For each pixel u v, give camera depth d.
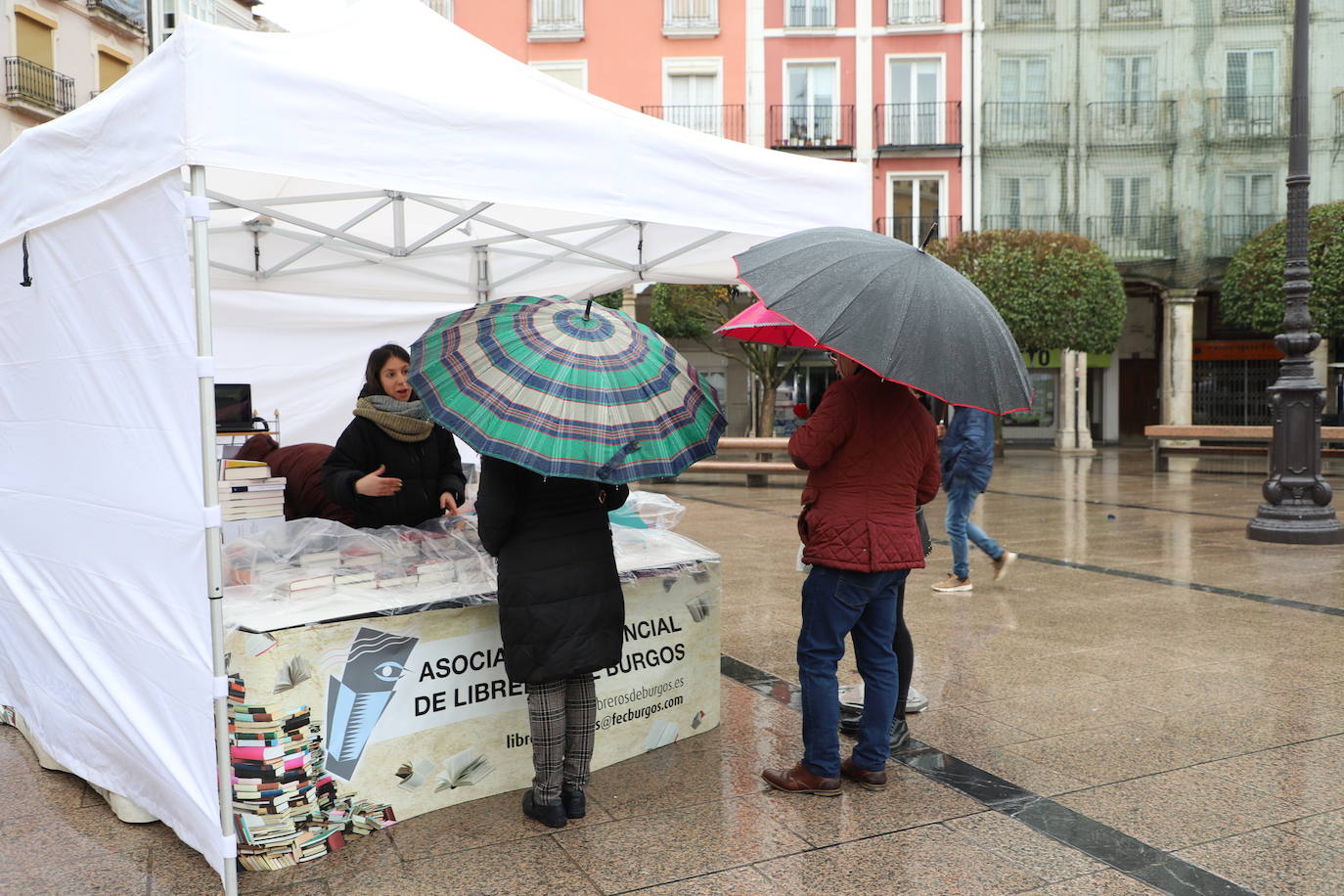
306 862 2.95
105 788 3.36
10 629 4.06
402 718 3.20
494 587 3.37
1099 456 23.28
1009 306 21.47
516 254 5.56
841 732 4.12
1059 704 4.36
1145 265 26.00
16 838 3.16
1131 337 29.72
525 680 3.03
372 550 3.36
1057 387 26.25
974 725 4.10
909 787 3.47
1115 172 26.19
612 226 5.25
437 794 3.30
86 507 3.32
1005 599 6.58
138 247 2.88
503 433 2.80
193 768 2.82
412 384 3.03
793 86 25.94
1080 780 3.52
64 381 3.42
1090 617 6.02
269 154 2.76
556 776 3.15
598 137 3.56
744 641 5.48
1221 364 29.47
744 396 27.94
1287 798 3.34
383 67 3.08
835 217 4.34
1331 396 26.06
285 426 6.54
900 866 2.89
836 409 3.22
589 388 2.89
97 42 24.61
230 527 3.69
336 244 5.41
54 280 3.42
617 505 3.22
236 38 2.70
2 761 3.88
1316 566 7.61
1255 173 26.03
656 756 3.79
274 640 2.87
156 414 2.86
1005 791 3.42
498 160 3.28
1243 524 10.13
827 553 3.24
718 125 25.80
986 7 25.72
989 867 2.88
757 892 2.74
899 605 3.81
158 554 2.90
